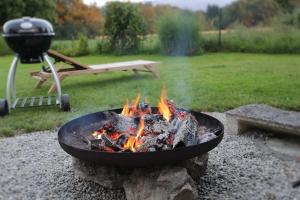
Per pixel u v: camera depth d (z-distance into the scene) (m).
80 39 11.30
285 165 2.63
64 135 2.41
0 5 16.31
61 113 4.34
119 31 10.88
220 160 2.80
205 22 12.38
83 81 6.55
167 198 2.05
